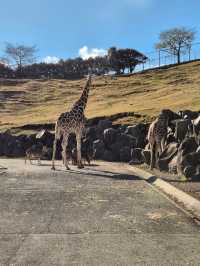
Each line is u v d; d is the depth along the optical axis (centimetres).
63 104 5075
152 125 1877
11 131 3080
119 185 1484
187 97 3662
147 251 788
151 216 1039
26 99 5609
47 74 9294
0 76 8681
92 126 2783
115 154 2458
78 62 9700
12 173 1766
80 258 752
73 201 1205
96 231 912
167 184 1430
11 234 890
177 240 852
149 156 2003
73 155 2166
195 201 1133
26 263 728
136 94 4819
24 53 9675
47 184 1484
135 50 9262
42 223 973
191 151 1652
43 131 2802
